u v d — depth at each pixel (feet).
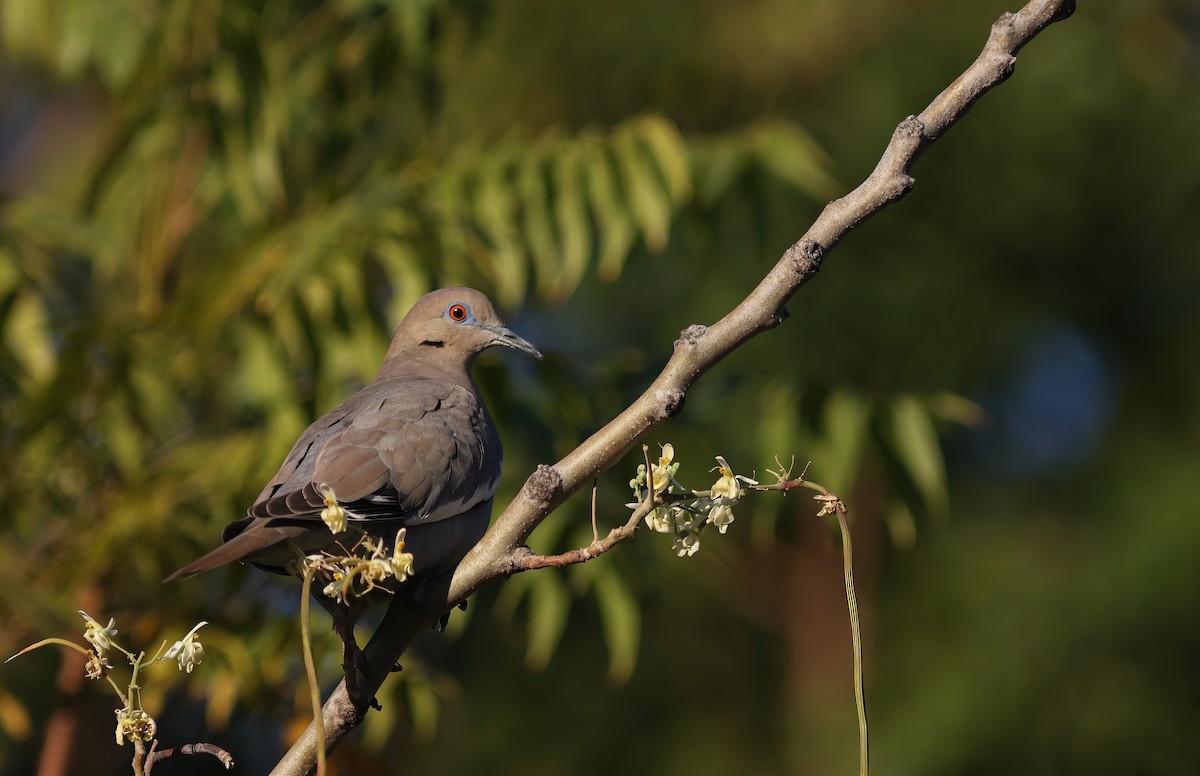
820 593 58.08
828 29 53.88
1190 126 53.72
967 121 53.67
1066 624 51.29
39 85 59.16
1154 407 55.52
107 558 31.96
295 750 17.74
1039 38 53.83
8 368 32.68
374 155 41.55
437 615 17.94
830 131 53.47
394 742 55.47
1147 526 51.39
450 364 28.91
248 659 30.42
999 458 56.90
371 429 22.53
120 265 37.55
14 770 47.19
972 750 50.65
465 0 38.04
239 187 35.65
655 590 35.68
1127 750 50.72
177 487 31.42
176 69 35.58
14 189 59.11
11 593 28.27
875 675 55.47
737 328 17.35
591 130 33.83
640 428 17.47
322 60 37.65
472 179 32.99
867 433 32.45
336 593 15.55
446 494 22.27
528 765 55.57
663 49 54.24
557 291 33.37
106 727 42.68
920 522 55.67
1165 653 51.03
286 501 18.93
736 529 58.03
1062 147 53.67
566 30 54.08
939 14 53.21
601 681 56.80
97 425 32.71
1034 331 56.39
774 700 57.52
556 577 31.50
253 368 31.04
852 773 52.26
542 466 17.62
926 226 55.21
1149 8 54.13
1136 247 55.93
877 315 55.01
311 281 30.22
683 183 31.99
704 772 55.67
